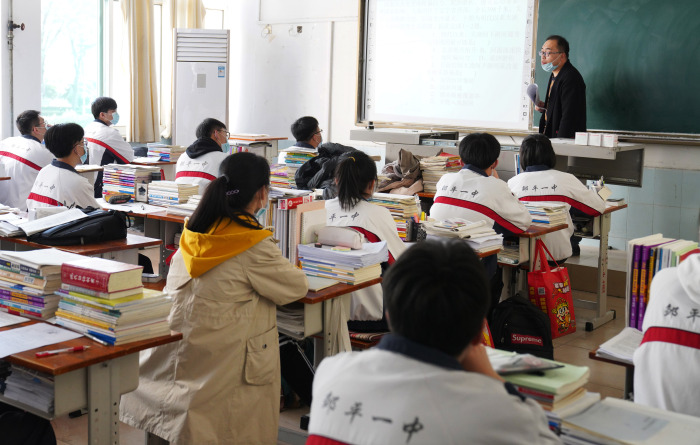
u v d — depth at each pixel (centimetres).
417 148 590
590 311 498
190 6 898
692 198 620
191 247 242
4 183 559
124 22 832
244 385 246
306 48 878
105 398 212
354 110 846
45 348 209
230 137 745
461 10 729
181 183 436
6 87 714
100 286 213
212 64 844
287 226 300
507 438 115
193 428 238
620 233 657
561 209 422
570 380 146
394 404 117
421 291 122
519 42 700
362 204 316
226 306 241
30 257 240
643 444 135
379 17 780
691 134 616
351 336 303
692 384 183
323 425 122
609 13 644
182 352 243
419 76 764
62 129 410
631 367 211
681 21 609
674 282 193
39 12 733
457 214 394
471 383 119
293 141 904
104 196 484
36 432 223
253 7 916
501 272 411
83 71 837
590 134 518
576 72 596
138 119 855
